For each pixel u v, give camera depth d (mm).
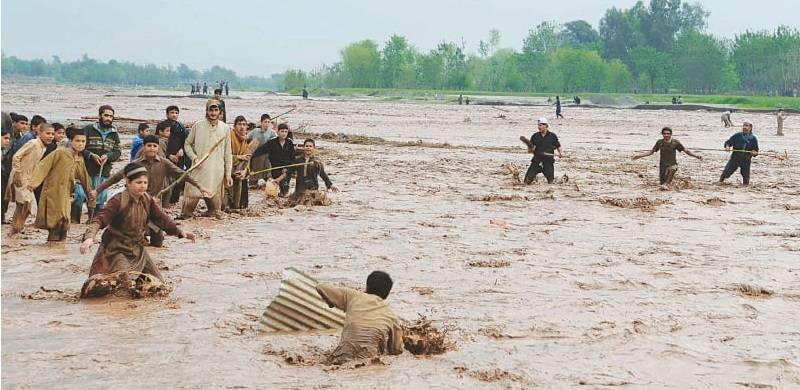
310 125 94562
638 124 115500
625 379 13695
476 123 108312
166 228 18828
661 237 27188
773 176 48312
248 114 118812
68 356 14164
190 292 18688
